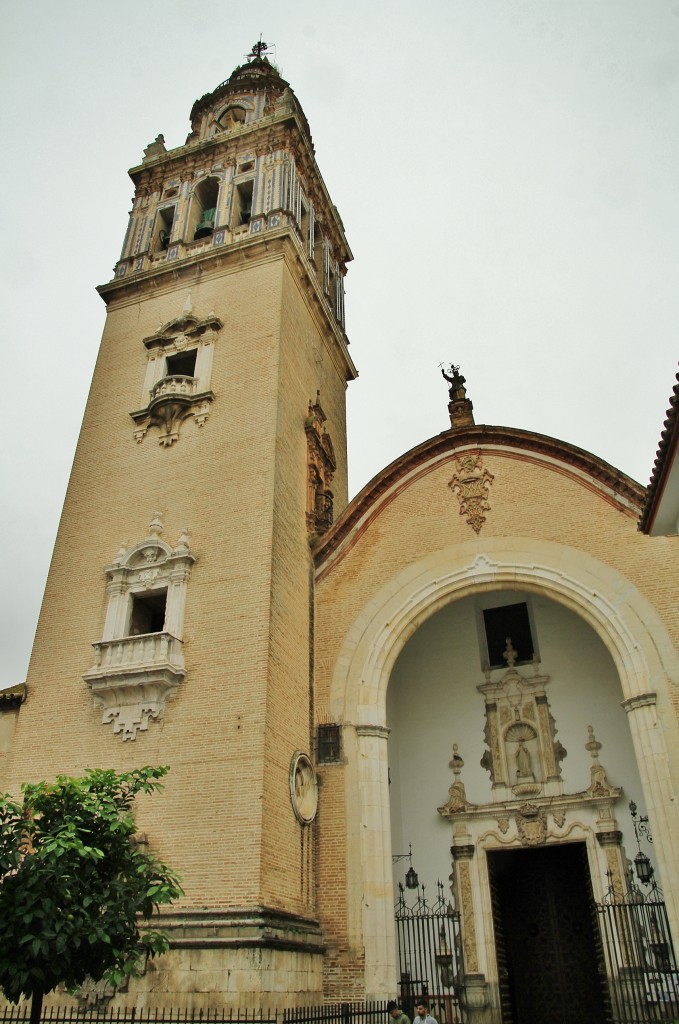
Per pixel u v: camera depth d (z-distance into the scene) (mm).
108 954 10961
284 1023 13016
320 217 34656
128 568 21500
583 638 24109
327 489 26203
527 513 22391
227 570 20609
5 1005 14758
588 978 21344
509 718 23734
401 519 23609
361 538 23688
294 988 16125
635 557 20547
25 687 20734
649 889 20094
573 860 22828
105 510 23281
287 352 25359
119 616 20797
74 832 11234
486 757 23500
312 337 28875
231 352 25094
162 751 18328
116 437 24797
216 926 15484
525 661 24500
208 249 27953
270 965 15203
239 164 31094
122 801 12812
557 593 20953
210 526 21609
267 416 23062
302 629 21812
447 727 24375
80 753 19047
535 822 21875
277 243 27172
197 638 19750
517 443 23547
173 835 17062
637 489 21188
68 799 12008
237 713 18250
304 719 20531
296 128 31484
